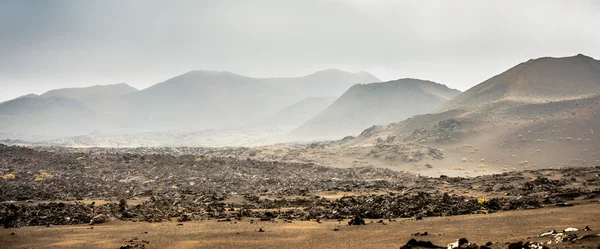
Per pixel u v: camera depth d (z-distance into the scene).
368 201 43.81
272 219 36.72
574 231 20.94
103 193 58.16
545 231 23.78
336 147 164.88
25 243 27.86
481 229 26.69
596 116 141.38
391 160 127.00
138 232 30.91
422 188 58.75
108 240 28.25
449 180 66.25
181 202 48.38
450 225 29.11
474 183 59.91
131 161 90.56
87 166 83.94
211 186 68.06
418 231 27.53
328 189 63.72
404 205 40.06
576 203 35.59
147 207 43.62
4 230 32.22
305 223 34.03
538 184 50.84
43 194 54.84
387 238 25.62
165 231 31.16
